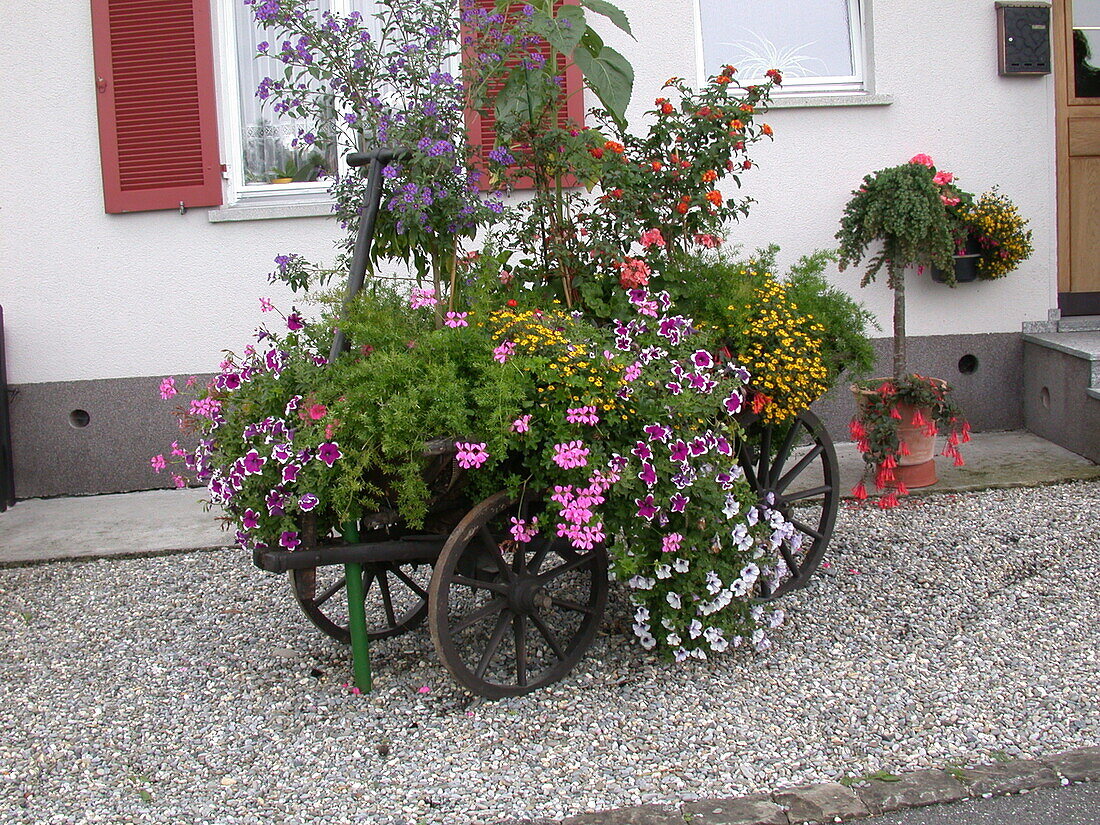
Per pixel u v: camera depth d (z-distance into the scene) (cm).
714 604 371
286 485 338
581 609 374
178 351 649
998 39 662
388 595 412
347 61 395
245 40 650
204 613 455
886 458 546
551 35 389
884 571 464
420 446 318
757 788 299
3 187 636
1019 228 650
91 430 648
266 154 658
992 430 688
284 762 323
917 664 374
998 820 282
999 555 477
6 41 630
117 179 636
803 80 673
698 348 381
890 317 673
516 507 357
